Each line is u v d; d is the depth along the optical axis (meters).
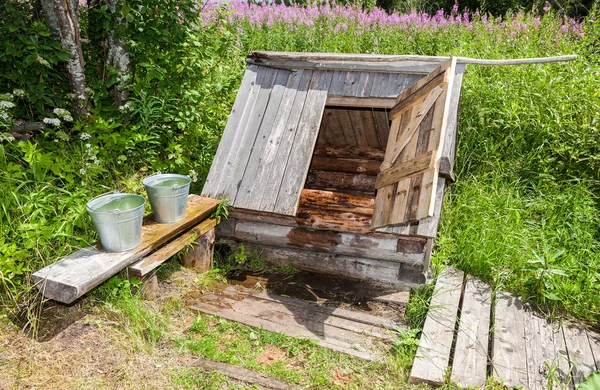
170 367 2.74
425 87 3.43
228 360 2.83
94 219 2.88
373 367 2.86
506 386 2.73
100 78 5.19
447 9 15.80
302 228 3.99
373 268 3.83
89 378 2.56
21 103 4.69
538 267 3.74
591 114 4.99
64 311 3.06
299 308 3.44
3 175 3.70
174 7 4.69
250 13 11.23
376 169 4.92
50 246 3.29
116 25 4.59
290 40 9.97
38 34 4.31
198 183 4.99
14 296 3.04
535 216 4.58
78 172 4.14
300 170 3.78
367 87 3.97
